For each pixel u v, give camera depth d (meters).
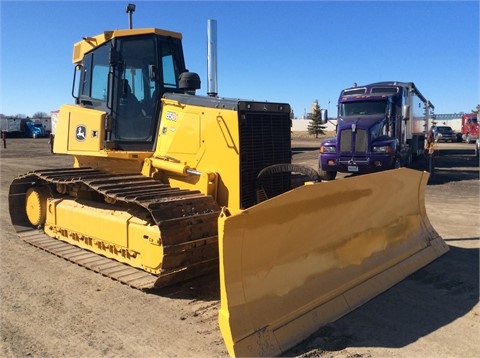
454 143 45.50
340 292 4.55
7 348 3.81
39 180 7.32
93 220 5.95
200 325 4.22
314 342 3.87
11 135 56.75
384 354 3.70
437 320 4.33
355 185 4.84
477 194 12.24
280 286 4.02
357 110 15.49
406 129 17.33
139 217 5.26
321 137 63.62
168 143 5.71
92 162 6.86
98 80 6.43
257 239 3.83
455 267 5.87
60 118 6.97
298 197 4.14
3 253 6.55
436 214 9.43
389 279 5.19
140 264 5.20
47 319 4.36
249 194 5.24
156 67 5.88
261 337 3.66
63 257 6.08
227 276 3.62
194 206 4.86
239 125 5.09
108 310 4.55
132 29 5.95
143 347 3.81
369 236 5.21
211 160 5.32
